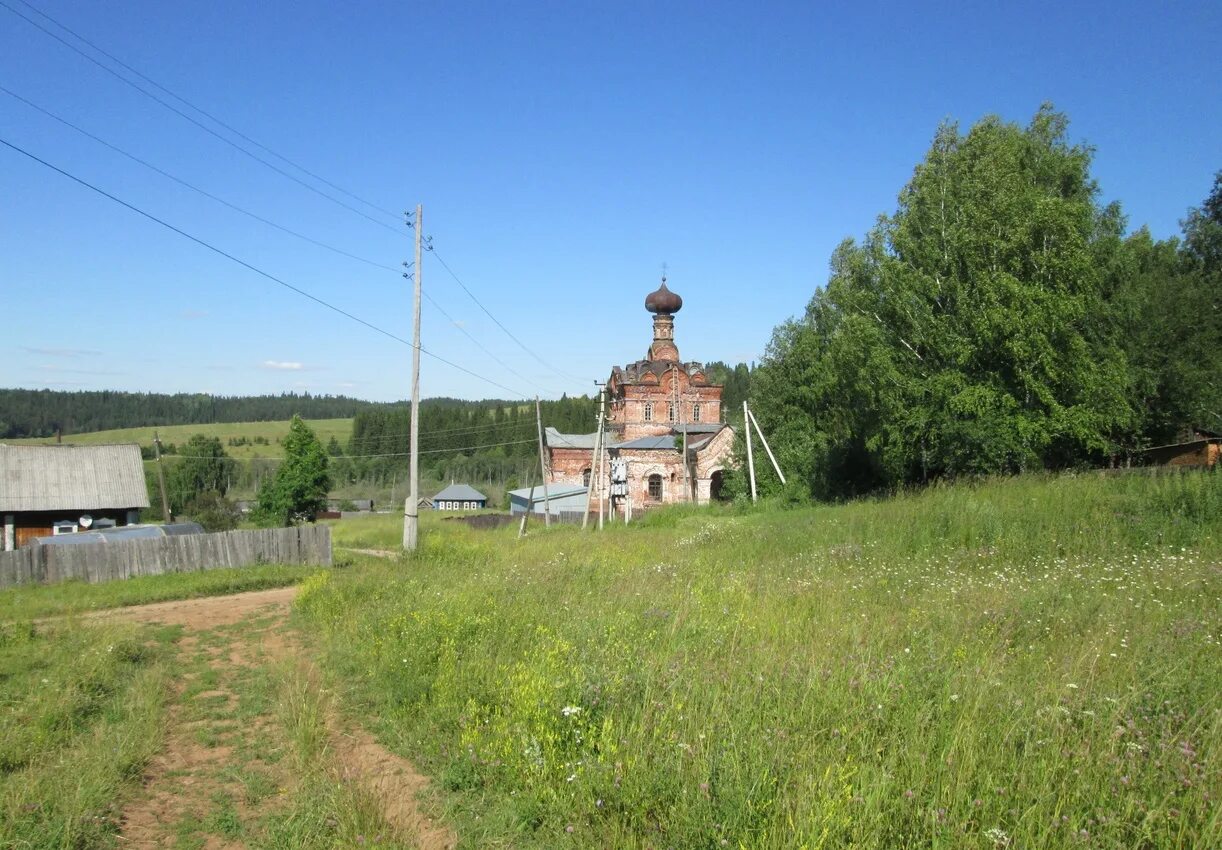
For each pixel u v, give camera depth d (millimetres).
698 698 7094
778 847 4672
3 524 43844
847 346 33781
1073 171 33500
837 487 42031
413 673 9758
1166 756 5098
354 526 55438
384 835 5746
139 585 24219
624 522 44750
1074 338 27734
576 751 6652
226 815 6457
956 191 32000
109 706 9594
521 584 15617
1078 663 7043
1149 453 35406
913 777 5254
